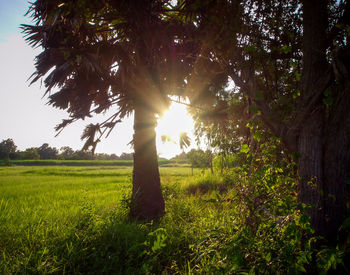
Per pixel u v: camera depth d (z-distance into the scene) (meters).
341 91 2.18
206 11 2.69
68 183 13.59
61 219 4.68
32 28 4.88
